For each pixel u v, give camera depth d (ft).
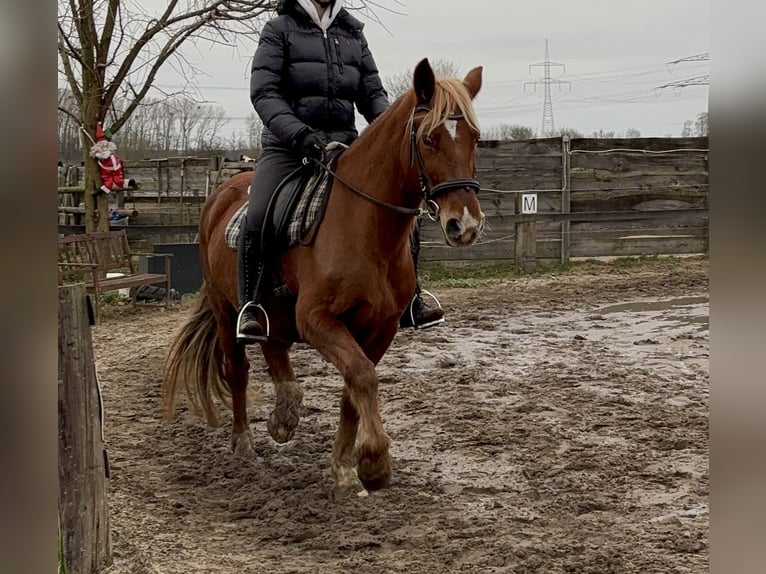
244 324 16.11
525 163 52.85
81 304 11.74
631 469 16.93
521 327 34.35
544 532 13.74
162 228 44.47
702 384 24.32
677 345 29.94
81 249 37.83
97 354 30.68
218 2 44.68
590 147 53.42
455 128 13.34
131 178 56.85
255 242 16.42
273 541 13.82
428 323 17.10
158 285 43.60
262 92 16.17
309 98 16.56
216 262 18.45
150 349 31.40
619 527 13.82
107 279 38.22
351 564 12.58
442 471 17.28
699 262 53.31
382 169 14.51
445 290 45.27
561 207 53.16
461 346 30.68
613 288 44.45
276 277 16.40
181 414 22.86
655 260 54.13
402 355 29.19
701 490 15.65
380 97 17.39
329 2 16.72
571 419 20.76
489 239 52.13
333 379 26.21
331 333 14.39
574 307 38.96
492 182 52.70
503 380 25.23
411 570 12.35
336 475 15.92
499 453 18.31
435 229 51.98
